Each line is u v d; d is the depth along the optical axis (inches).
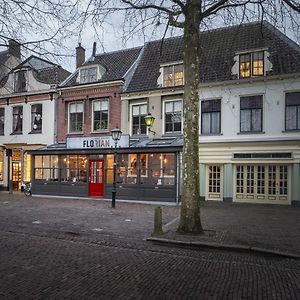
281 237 374.0
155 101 822.5
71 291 209.2
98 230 418.9
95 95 890.7
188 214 384.8
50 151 846.5
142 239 372.8
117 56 982.4
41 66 1045.8
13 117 1007.0
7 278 232.1
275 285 228.4
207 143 764.0
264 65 729.6
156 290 213.9
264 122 719.1
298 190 687.7
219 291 214.7
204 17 421.7
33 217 514.6
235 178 746.2
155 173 740.0
